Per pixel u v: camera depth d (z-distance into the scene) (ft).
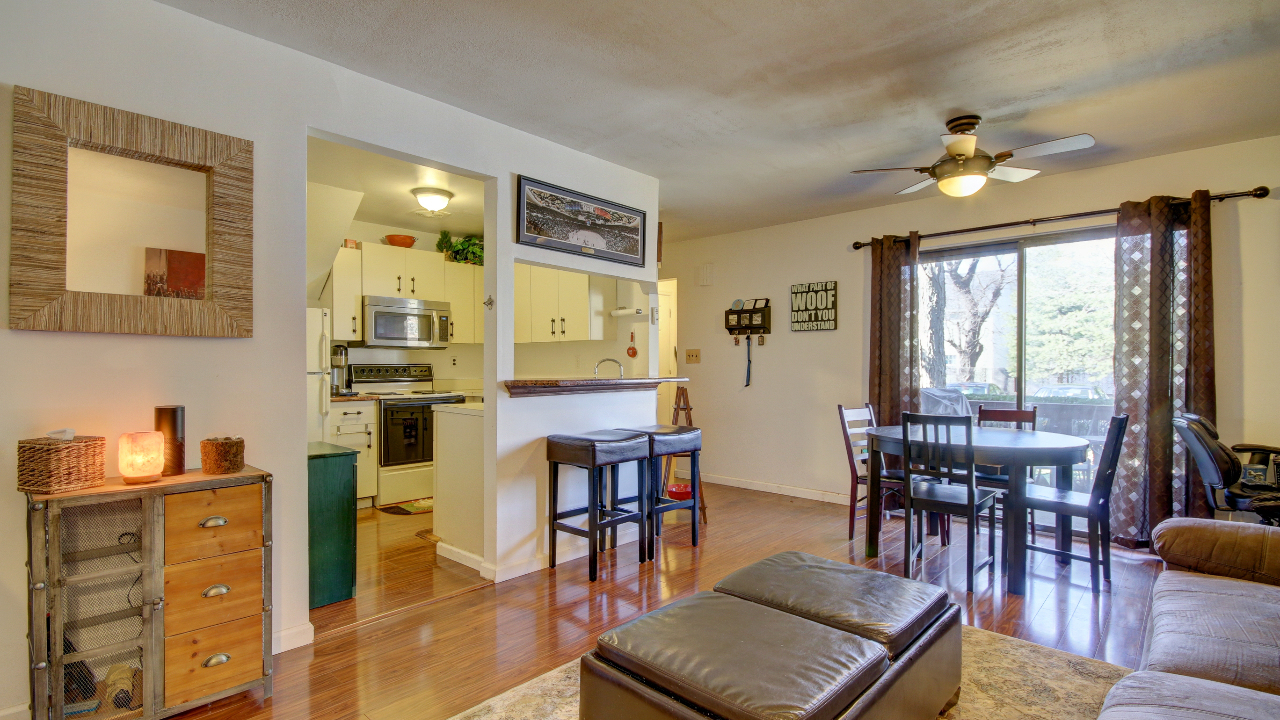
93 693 5.64
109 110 6.33
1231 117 9.93
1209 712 3.84
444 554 11.30
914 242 14.53
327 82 8.14
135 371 6.59
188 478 6.19
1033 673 7.02
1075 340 12.99
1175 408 11.37
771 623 5.10
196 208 7.04
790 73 8.52
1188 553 6.68
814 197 14.78
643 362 15.58
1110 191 12.30
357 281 15.85
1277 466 10.21
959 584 9.97
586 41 7.68
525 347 19.66
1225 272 11.08
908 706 5.07
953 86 8.91
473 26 7.32
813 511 15.17
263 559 6.51
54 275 6.03
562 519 10.77
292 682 6.83
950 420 9.63
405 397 15.80
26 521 5.88
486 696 6.54
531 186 10.71
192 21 6.99
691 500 12.01
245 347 7.35
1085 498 9.86
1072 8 6.84
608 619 8.52
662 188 14.11
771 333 17.87
